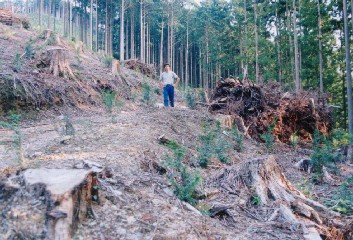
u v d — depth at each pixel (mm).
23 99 8930
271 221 4223
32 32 19656
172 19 46875
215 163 6461
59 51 11023
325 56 26344
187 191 4266
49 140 6301
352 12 15984
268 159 5547
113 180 4164
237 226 3986
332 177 7660
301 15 26609
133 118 8680
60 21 70312
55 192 3039
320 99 13938
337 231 4371
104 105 10547
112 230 3213
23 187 3273
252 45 29703
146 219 3473
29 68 10430
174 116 9617
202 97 13547
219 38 43344
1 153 5363
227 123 10531
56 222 2922
